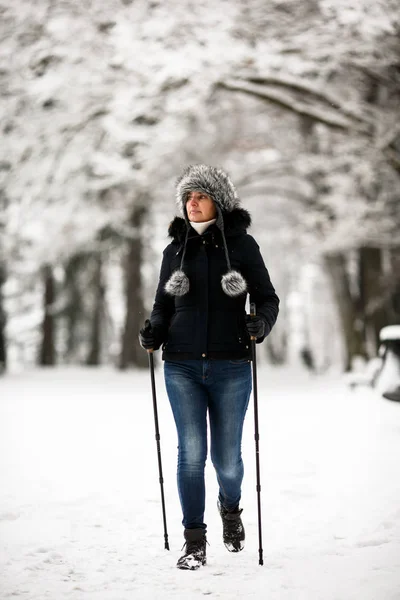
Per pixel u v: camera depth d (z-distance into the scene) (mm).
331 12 29266
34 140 36906
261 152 62688
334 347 120375
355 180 49500
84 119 37031
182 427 8953
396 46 32906
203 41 30922
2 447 18047
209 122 54281
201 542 8641
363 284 58125
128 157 46188
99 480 13789
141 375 54594
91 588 7770
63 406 28859
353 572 7969
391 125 38469
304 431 19516
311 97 39125
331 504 11297
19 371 64500
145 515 11031
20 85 33375
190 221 9359
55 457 16516
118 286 99000
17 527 10438
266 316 8938
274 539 9641
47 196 44781
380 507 10820
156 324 9453
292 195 62156
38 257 59031
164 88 34344
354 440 17156
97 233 60188
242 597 7359
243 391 9016
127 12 29797
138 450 17234
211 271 9086
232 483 9070
